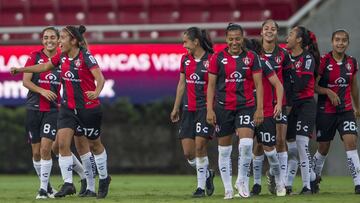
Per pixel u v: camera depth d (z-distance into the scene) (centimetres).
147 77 6681
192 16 8275
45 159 3431
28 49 6700
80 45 3231
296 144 3603
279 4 8119
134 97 6738
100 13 8388
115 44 6688
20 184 5266
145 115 6881
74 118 3262
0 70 6706
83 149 3472
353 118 3656
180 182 5362
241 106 3156
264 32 3438
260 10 8138
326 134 3719
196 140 3397
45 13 8450
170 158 6894
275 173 3438
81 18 8394
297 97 3562
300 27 3556
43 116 3469
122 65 6688
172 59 6644
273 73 3259
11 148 7062
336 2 6581
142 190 4269
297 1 8100
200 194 3425
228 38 3133
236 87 3147
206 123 3369
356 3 6544
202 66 3372
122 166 6950
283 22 7012
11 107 7244
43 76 3481
